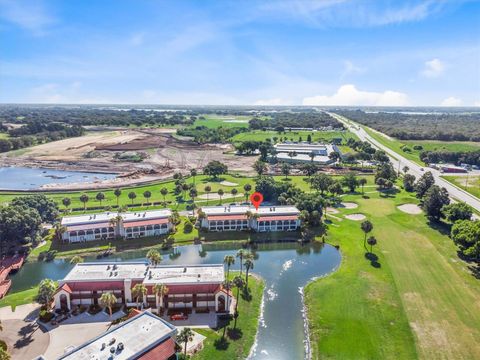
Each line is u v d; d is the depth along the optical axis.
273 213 139.25
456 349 72.50
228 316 84.00
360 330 78.75
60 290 85.12
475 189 186.88
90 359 58.62
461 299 89.88
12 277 105.31
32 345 73.31
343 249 121.62
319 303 89.75
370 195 180.00
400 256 114.12
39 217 128.12
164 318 83.19
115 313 84.81
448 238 127.12
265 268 110.06
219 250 123.56
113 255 119.31
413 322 81.00
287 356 72.00
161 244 126.12
